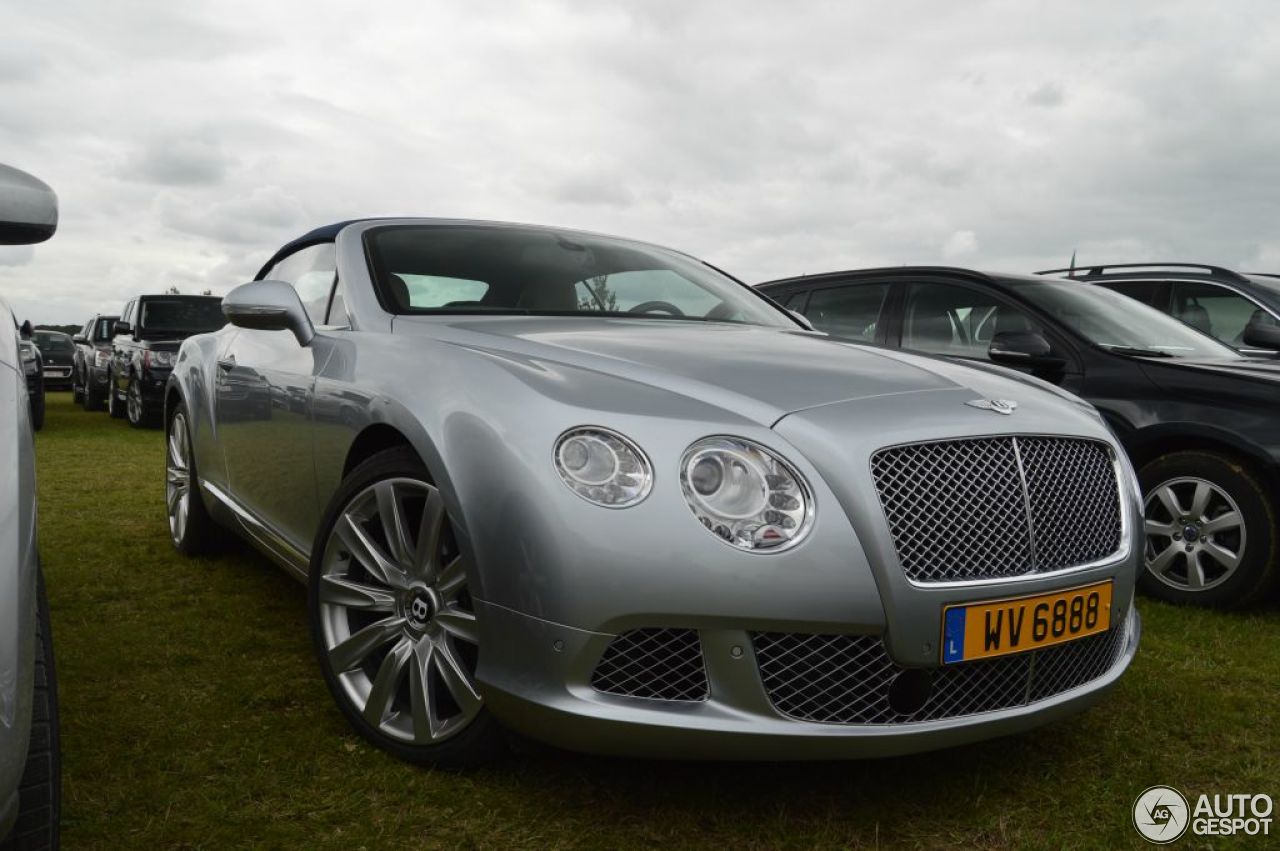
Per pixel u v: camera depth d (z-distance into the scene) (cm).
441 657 203
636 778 208
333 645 224
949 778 215
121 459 743
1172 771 223
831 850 184
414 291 268
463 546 188
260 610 320
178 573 366
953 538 186
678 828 189
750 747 176
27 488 131
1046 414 211
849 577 176
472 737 198
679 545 173
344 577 227
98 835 179
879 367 220
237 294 273
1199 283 574
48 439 913
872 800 204
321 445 249
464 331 236
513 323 250
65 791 194
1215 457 361
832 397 194
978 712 192
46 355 2420
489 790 200
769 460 179
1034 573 194
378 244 288
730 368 206
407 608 211
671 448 177
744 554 173
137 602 327
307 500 263
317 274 306
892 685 182
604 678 177
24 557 121
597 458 176
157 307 1129
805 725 178
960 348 441
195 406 367
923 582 181
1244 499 353
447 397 200
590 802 198
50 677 145
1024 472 196
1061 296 432
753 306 327
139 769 204
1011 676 195
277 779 202
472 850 180
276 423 282
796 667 180
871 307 486
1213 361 382
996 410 201
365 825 186
